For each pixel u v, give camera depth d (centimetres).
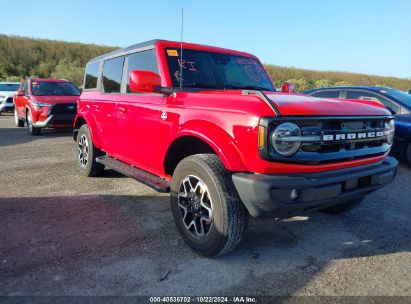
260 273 300
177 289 276
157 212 437
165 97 376
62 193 509
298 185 274
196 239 327
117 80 492
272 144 271
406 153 702
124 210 443
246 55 495
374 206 476
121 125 461
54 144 928
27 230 379
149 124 395
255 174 283
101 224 398
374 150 335
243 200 286
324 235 379
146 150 408
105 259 320
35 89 1127
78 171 636
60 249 337
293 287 281
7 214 424
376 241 367
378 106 371
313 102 315
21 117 1236
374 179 325
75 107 1074
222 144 298
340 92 834
